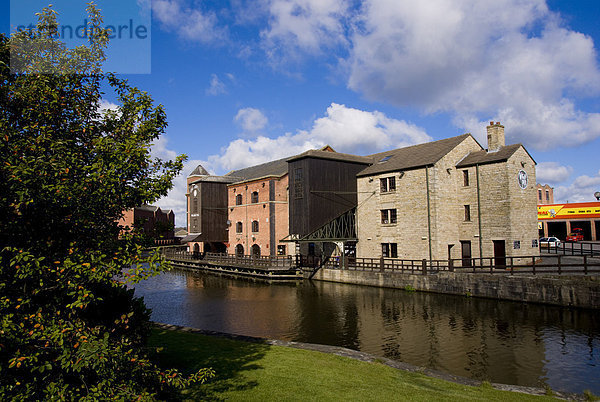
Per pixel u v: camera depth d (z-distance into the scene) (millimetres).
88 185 5301
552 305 18922
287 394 7340
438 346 13906
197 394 7172
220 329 17094
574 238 49219
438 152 29609
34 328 4629
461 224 28844
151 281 35156
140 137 6258
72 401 4742
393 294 24125
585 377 10922
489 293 21297
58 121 5930
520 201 27141
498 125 28531
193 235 45500
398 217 29891
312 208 31500
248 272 35219
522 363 12062
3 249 4594
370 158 36719
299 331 16422
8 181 4668
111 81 6758
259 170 49219
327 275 30750
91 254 5113
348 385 8008
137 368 5504
